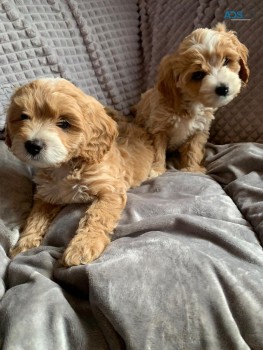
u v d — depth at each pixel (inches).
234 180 16.0
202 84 16.2
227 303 10.8
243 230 13.4
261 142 18.3
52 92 13.3
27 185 16.2
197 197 14.7
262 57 17.8
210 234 12.8
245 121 18.6
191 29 19.5
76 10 18.8
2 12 16.6
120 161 16.4
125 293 10.8
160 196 15.6
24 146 13.2
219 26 17.3
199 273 11.1
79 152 14.1
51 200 15.3
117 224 14.1
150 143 18.6
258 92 18.0
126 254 11.8
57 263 12.6
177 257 11.5
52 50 17.6
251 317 10.5
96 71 19.6
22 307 10.5
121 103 20.5
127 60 20.8
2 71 16.5
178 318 10.5
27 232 14.4
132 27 21.3
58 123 13.5
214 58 16.1
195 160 18.7
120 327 10.4
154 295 10.8
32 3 17.6
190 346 10.4
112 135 14.8
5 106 16.6
